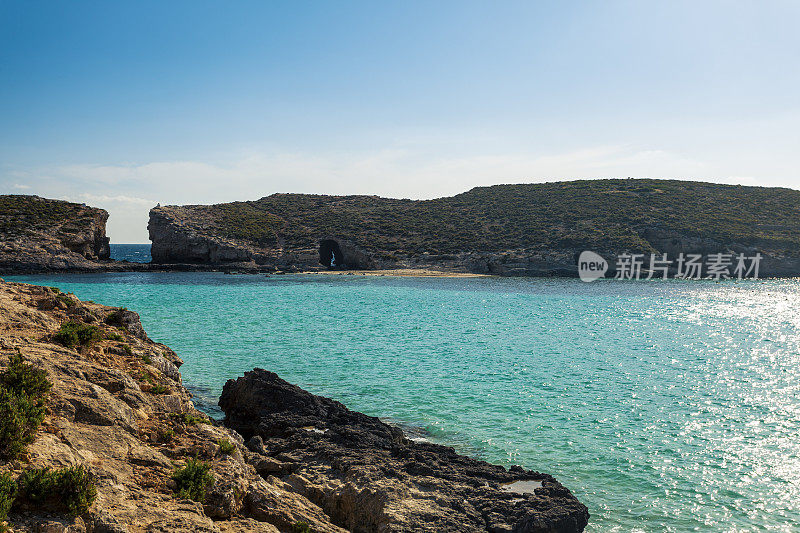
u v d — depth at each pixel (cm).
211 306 7100
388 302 7769
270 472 1766
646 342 4669
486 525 1442
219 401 2831
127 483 1212
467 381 3294
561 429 2458
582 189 17938
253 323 5644
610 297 8562
